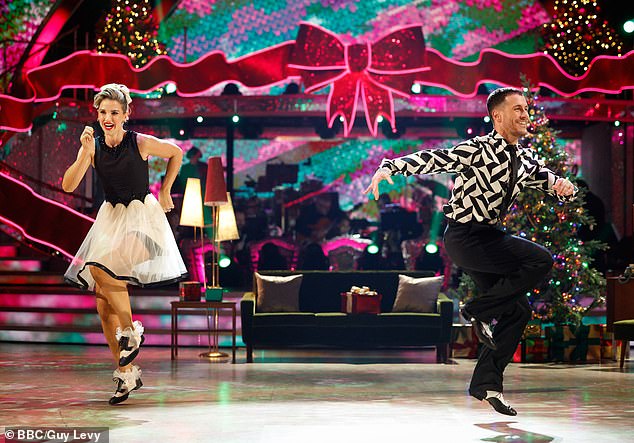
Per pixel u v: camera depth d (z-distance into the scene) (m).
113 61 14.41
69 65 14.31
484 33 18.92
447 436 5.19
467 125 17.17
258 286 11.12
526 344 10.37
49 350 11.41
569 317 10.67
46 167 16.28
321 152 19.44
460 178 5.45
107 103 6.45
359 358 10.84
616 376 8.94
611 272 10.46
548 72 14.23
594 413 6.26
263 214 18.12
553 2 18.52
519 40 18.83
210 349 11.63
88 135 6.43
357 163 19.36
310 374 8.98
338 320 10.44
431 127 18.77
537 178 5.58
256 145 19.55
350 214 19.27
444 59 14.34
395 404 6.72
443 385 8.09
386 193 19.05
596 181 18.59
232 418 5.90
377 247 15.48
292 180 18.77
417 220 16.98
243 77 14.65
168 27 19.08
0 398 6.96
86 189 16.69
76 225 13.38
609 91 14.22
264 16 19.12
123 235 6.45
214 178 11.10
